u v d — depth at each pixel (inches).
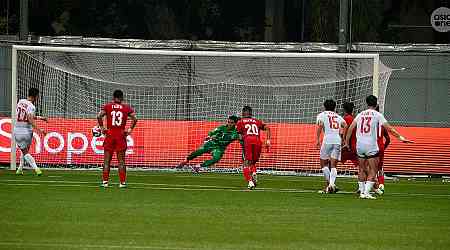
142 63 3678.6
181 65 3673.7
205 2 6102.4
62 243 1508.4
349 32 4928.6
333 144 2564.0
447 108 3622.0
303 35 5654.5
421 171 3410.4
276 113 3624.5
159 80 3661.4
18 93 3622.0
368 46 3727.9
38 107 3587.6
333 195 2495.1
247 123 2687.0
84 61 3683.6
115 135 2581.2
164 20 6063.0
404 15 5487.2
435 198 2495.1
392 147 3427.7
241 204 2187.5
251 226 1774.1
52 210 1969.7
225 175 3282.5
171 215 1926.7
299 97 3619.6
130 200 2223.2
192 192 2498.8
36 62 3631.9
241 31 6141.7
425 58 3639.3
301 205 2194.9
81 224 1748.3
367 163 2454.5
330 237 1642.5
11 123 3417.8
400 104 3646.7
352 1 4992.6
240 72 3659.0
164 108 3649.1
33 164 2970.0
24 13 3560.5
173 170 3472.0
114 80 3666.3
